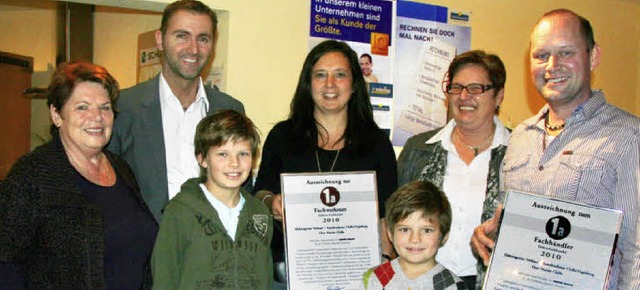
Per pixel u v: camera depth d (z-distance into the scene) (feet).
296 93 8.24
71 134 6.32
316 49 7.98
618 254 6.41
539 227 6.34
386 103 12.15
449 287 6.70
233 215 7.11
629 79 15.89
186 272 6.66
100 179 6.75
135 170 7.79
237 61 10.62
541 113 7.24
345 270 7.38
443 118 12.85
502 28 13.66
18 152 14.49
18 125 14.48
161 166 7.89
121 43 14.80
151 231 6.97
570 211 6.23
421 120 12.60
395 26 12.17
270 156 8.25
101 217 6.40
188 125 8.35
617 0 15.30
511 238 6.43
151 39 13.88
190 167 8.26
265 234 7.25
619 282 6.16
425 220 6.75
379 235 7.52
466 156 8.18
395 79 12.24
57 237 6.03
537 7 14.14
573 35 6.43
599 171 6.31
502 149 7.97
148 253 6.93
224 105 8.75
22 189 5.88
